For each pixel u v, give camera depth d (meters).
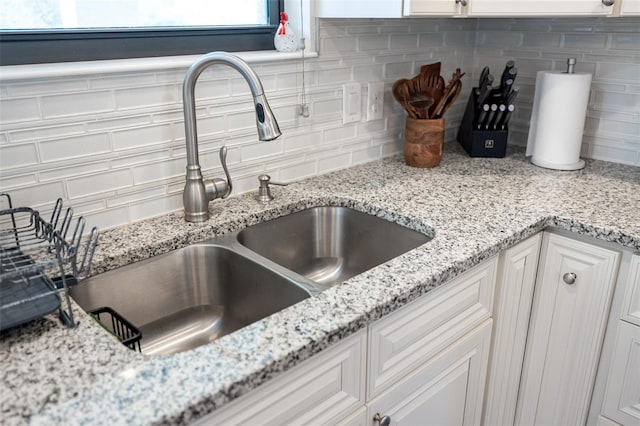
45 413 0.67
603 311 1.33
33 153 1.11
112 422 0.66
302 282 1.06
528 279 1.40
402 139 1.94
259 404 0.81
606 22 1.73
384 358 1.03
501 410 1.51
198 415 0.71
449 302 1.15
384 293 0.97
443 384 1.22
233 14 1.52
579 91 1.65
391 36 1.76
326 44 1.58
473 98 1.90
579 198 1.46
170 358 0.78
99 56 1.26
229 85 1.39
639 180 1.62
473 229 1.25
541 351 1.49
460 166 1.78
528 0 1.42
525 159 1.86
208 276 1.28
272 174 1.56
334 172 1.73
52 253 0.98
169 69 1.26
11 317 0.81
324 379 0.91
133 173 1.27
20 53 1.15
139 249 1.16
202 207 1.29
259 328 0.86
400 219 1.36
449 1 1.38
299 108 1.57
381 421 1.06
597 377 1.41
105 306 1.10
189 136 1.23
